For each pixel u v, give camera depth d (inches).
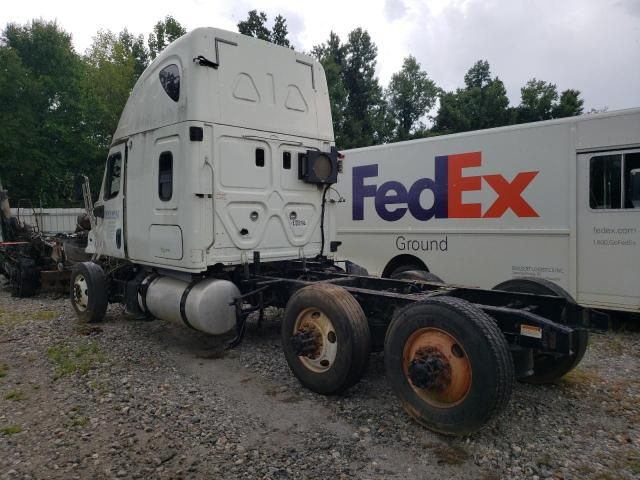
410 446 139.3
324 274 234.8
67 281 410.6
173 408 165.5
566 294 183.2
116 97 1318.9
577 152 269.4
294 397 174.9
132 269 275.7
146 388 183.6
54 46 1318.9
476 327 132.6
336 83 1362.0
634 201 253.8
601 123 261.7
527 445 139.3
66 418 158.9
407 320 149.1
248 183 226.5
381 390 180.9
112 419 157.6
